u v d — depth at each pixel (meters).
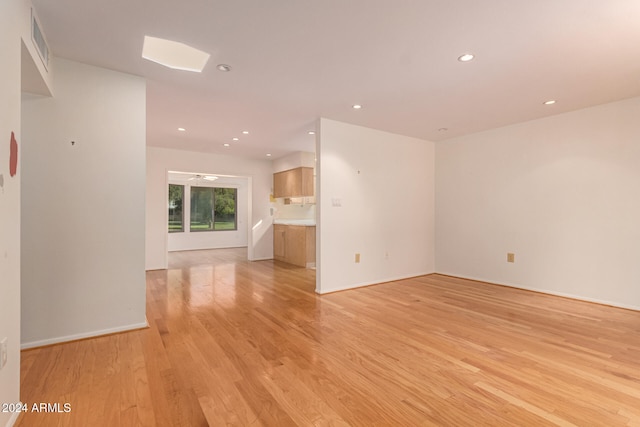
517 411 1.67
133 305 2.82
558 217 3.96
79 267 2.59
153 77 2.85
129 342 2.54
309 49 2.37
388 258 4.88
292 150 6.23
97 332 2.66
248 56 2.47
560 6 1.85
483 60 2.53
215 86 3.05
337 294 4.10
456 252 5.18
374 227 4.70
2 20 1.43
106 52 2.42
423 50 2.38
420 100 3.43
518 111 3.81
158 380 1.97
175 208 9.26
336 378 2.00
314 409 1.69
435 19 2.00
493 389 1.88
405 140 5.09
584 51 2.38
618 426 1.54
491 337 2.66
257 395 1.81
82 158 2.60
